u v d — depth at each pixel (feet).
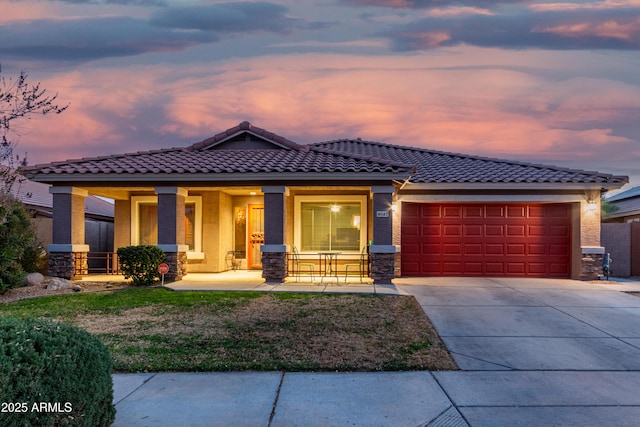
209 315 27.66
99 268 54.80
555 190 45.60
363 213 48.47
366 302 31.76
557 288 39.29
